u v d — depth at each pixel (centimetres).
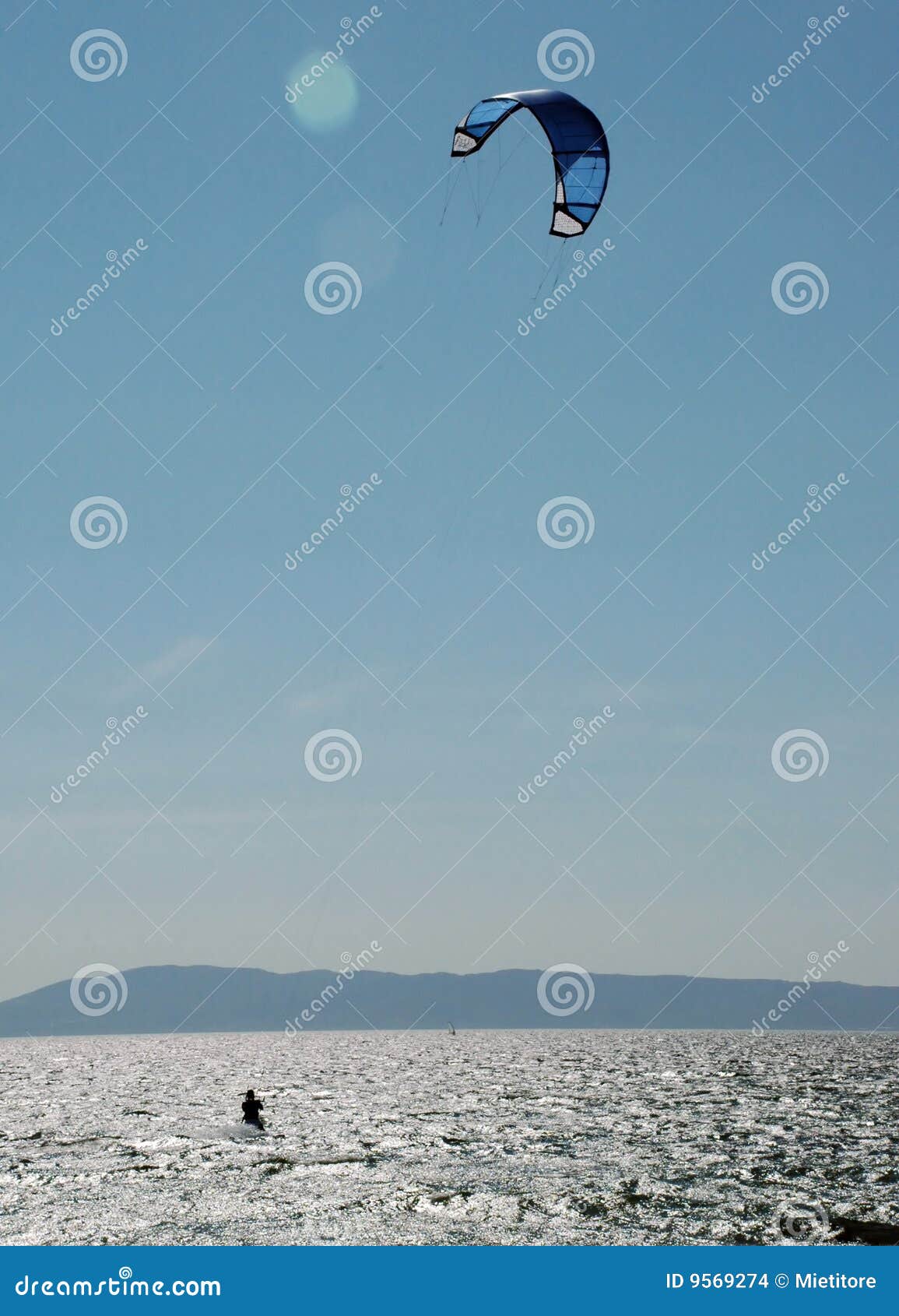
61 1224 3562
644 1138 5438
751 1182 4188
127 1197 3959
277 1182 4225
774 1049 17888
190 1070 12519
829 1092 8356
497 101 3912
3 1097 8556
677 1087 8931
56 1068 13375
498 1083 9550
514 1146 5169
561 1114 6650
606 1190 4034
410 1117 6500
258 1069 12469
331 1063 13900
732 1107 7075
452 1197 3919
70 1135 5781
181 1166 4634
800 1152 4966
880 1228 3466
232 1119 6475
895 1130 5781
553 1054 16400
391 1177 4309
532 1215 3653
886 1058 14125
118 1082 10262
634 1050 17875
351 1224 3531
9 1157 4947
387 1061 14425
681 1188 4069
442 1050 18338
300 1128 5966
